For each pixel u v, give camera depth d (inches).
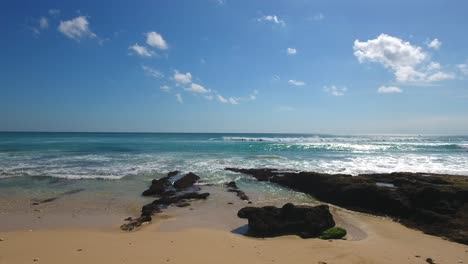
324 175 725.9
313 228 412.2
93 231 424.2
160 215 516.4
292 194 695.7
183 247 355.3
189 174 835.4
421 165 1151.6
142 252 336.2
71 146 1904.5
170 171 944.3
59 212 527.2
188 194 651.5
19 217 493.7
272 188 754.2
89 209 549.3
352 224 471.5
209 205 586.9
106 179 821.2
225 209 558.3
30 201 598.9
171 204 590.6
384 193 555.5
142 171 940.0
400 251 351.9
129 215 517.7
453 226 431.2
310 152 1615.4
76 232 417.4
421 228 455.2
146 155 1373.0
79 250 340.8
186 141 2748.5
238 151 1605.6
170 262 307.6
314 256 328.5
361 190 586.2
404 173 783.7
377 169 1037.8
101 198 630.5
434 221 457.7
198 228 443.8
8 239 381.1
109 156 1323.8
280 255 331.0
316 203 619.8
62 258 315.6
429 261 320.8
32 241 374.0
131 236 399.5
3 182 770.8
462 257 337.7
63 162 1116.5
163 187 707.4
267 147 1876.2
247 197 650.8
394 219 506.3
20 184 750.5
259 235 407.2
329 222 426.6
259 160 1214.9
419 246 373.7
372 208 555.8
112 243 367.6
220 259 317.4
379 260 321.4
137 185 758.5
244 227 452.4
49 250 340.5
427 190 519.2
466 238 394.9
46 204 577.9
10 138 3243.1
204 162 1141.1
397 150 1813.5
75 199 618.5
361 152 1651.1
